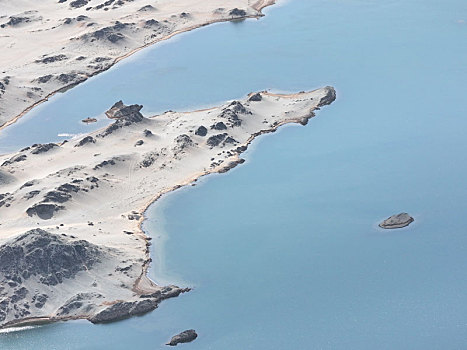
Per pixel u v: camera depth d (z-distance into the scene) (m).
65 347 171.62
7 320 179.38
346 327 170.62
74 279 186.88
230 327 173.88
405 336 166.38
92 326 176.62
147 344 170.75
